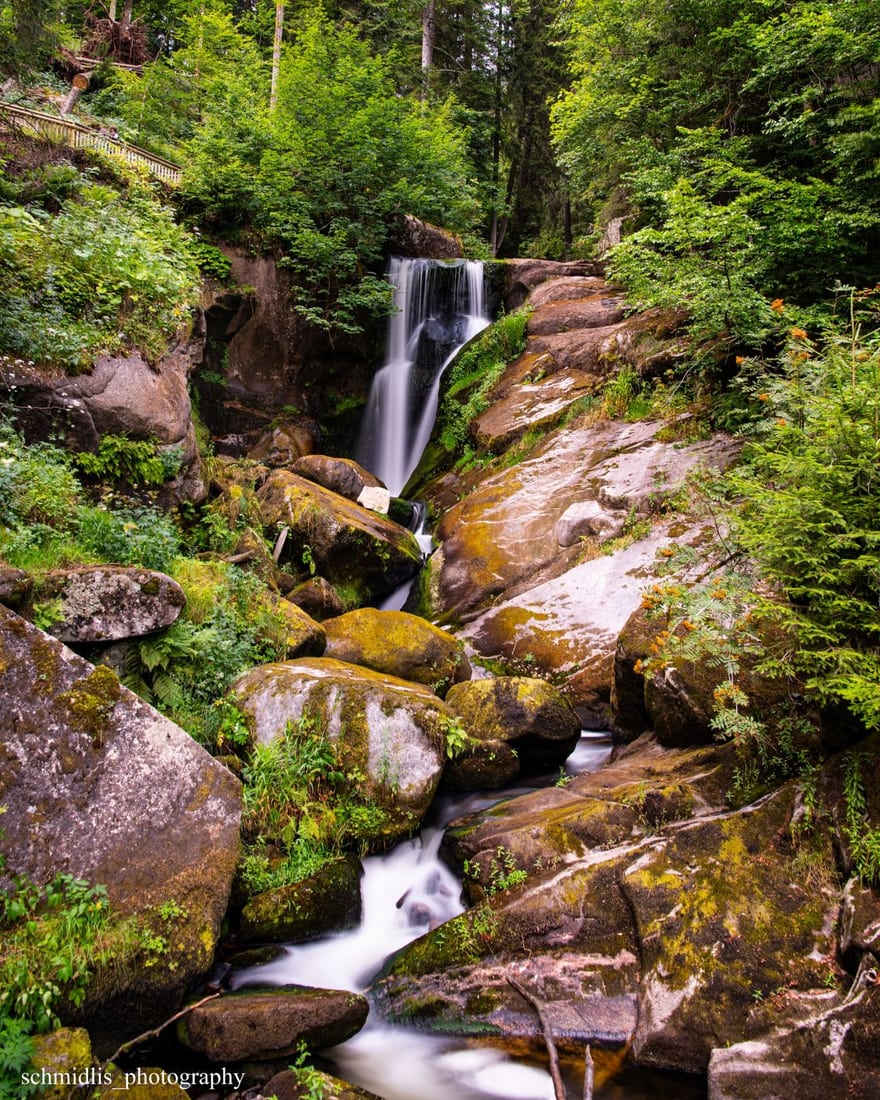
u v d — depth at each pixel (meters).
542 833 4.50
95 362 7.65
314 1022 3.64
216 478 9.66
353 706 5.33
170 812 4.03
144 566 6.13
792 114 11.20
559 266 15.97
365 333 15.02
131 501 7.68
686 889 3.94
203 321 11.23
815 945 3.62
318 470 10.94
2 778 3.56
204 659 5.66
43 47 9.91
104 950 3.45
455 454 12.65
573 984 3.80
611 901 4.03
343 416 15.00
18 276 7.58
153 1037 3.61
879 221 8.38
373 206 15.73
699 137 11.53
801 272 9.10
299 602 8.26
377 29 24.72
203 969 3.77
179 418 8.34
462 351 14.44
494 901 4.25
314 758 5.13
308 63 17.02
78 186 10.77
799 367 5.24
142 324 8.52
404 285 15.59
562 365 12.35
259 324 13.91
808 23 9.38
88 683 3.96
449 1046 3.77
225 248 13.80
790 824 4.12
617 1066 3.51
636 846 4.27
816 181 8.98
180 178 13.90
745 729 4.36
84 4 23.11
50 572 4.88
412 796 5.13
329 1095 3.21
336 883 4.56
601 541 8.62
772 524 4.36
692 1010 3.50
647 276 9.90
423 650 7.07
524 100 26.98
